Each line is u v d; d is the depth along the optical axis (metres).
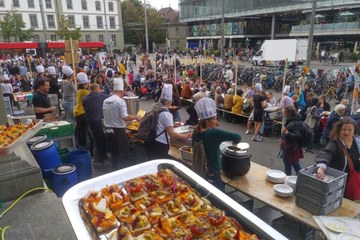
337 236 2.17
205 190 1.67
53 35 44.12
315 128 6.76
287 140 4.48
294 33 34.72
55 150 4.05
